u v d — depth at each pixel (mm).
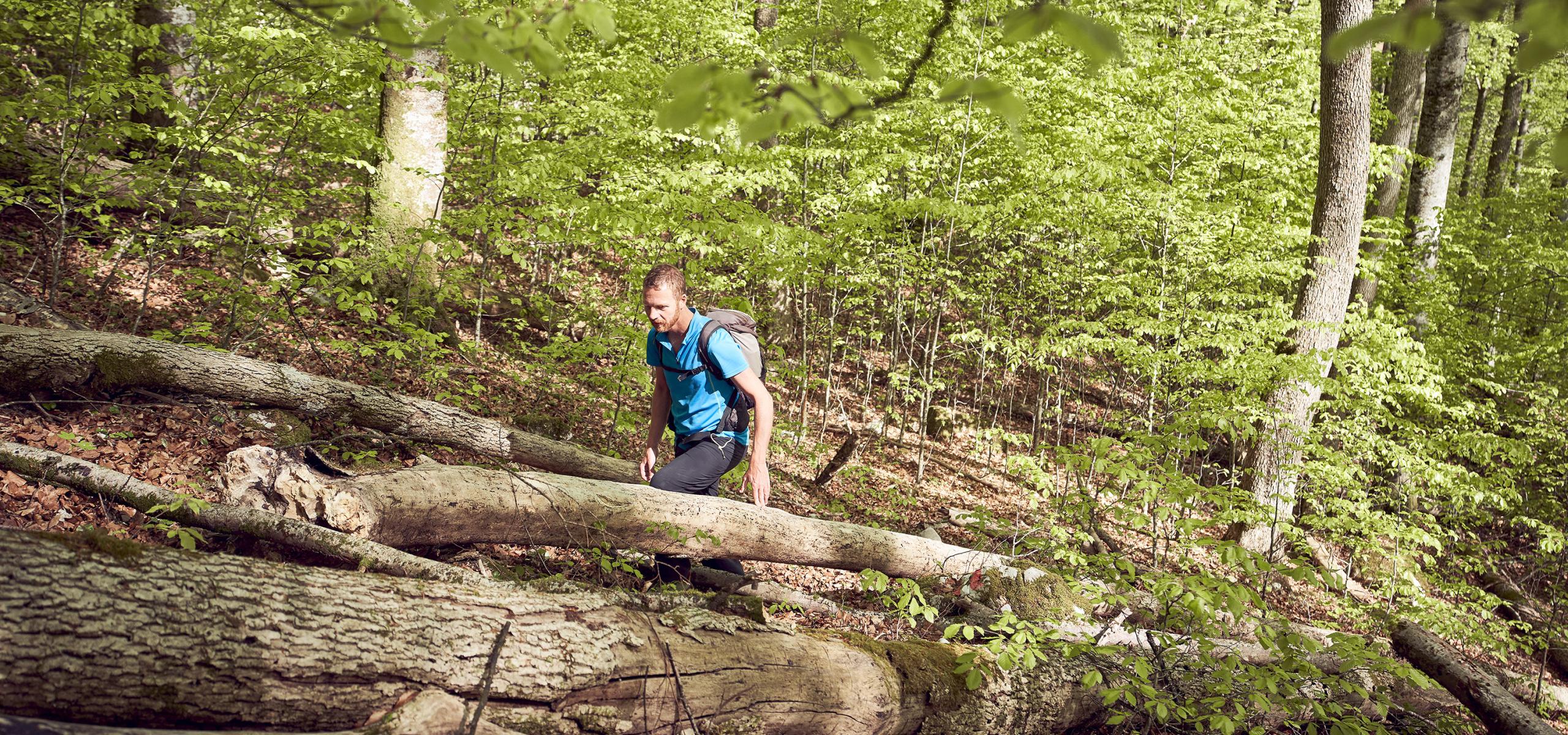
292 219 6289
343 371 5777
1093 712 3545
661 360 3824
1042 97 10305
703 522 3873
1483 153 27125
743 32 10047
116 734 1688
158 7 7305
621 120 8117
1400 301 12477
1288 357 7258
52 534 1916
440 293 6176
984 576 4441
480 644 2244
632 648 2488
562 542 3643
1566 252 13906
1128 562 3607
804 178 10203
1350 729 3201
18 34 5941
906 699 2988
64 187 5375
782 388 10812
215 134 5508
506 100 7914
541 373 6840
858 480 8211
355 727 2057
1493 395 12680
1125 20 10781
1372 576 8555
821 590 4543
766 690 2686
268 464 3303
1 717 1581
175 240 5426
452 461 4555
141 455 3529
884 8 9414
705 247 6754
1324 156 9172
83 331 3836
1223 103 10398
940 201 9023
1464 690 4172
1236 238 9211
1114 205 9141
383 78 7402
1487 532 10844
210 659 1869
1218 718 2920
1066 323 9133
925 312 11477
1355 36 984
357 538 3002
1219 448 11367
